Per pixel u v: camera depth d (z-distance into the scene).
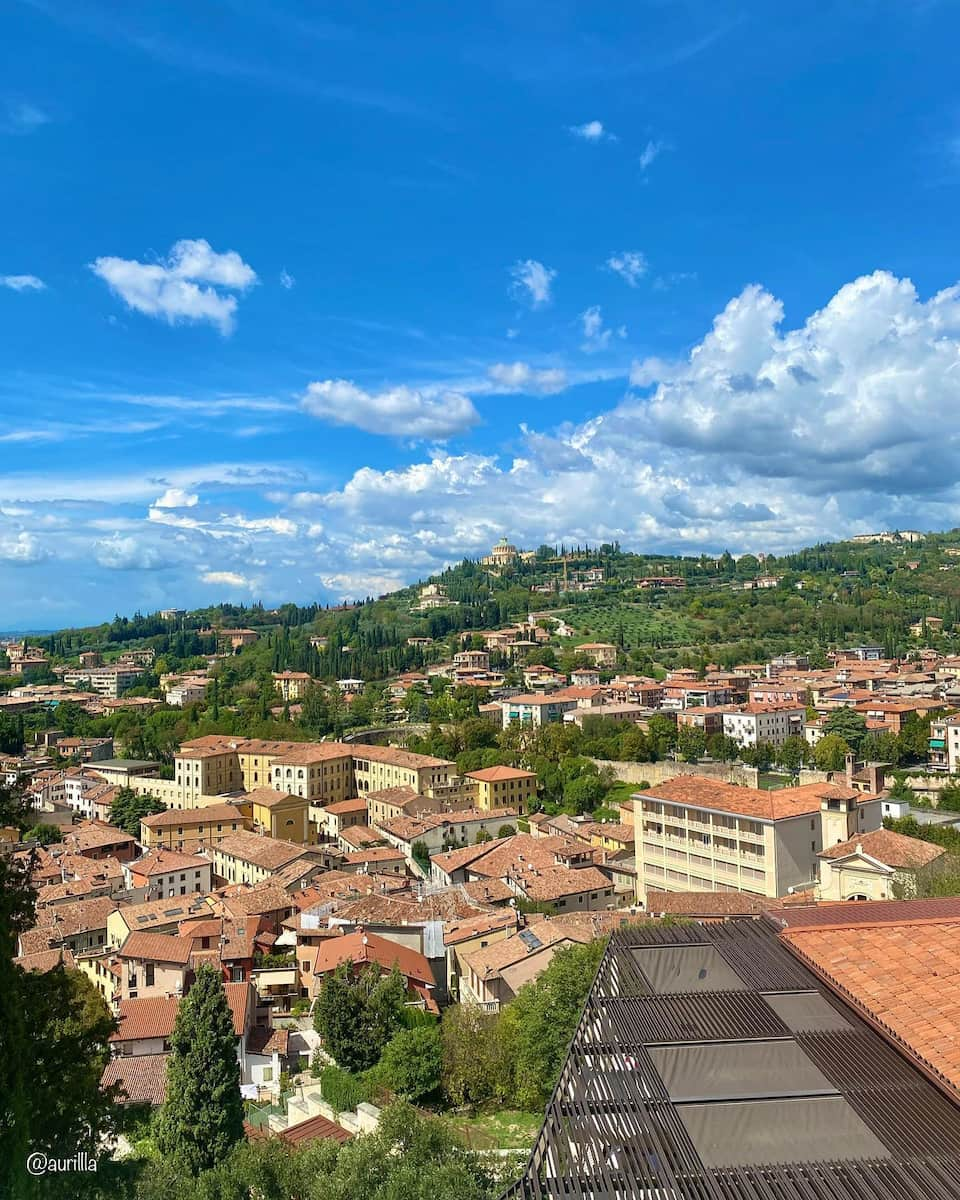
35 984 39.62
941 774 189.00
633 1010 33.31
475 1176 45.62
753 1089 27.95
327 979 83.38
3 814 39.47
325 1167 47.25
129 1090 73.62
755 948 38.56
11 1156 32.84
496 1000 89.56
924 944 37.03
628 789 194.75
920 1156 24.62
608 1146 25.50
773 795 119.38
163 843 182.88
